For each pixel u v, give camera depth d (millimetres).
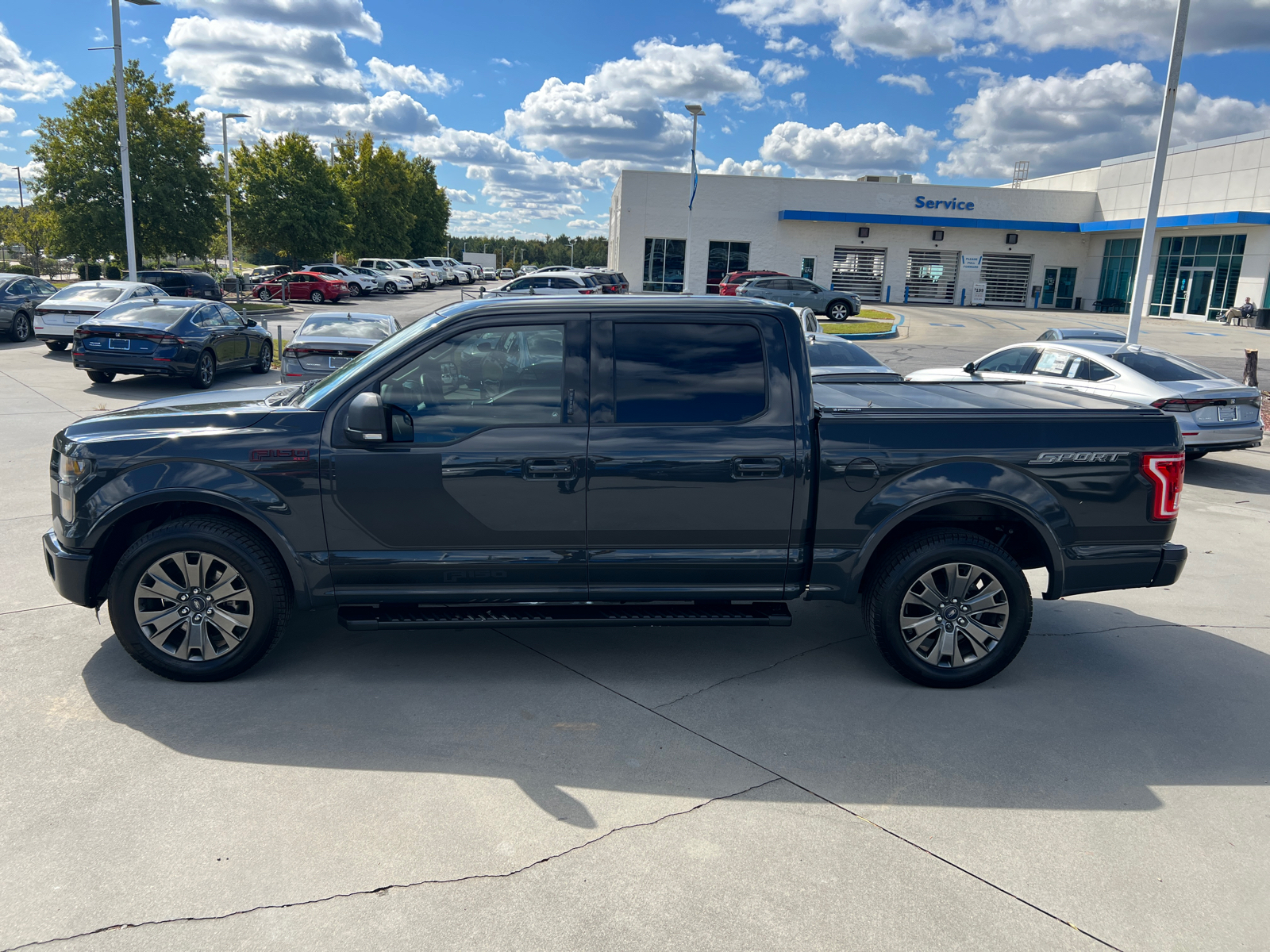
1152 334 31203
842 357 10000
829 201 43344
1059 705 4332
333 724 3910
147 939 2555
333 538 4148
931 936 2672
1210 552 7219
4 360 17719
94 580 4254
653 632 5164
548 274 25469
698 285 43375
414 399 4160
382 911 2705
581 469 4141
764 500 4238
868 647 5055
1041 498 4332
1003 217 44312
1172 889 2939
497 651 4820
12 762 3504
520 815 3248
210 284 30469
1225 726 4152
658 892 2838
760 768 3639
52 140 30672
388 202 63344
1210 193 37906
